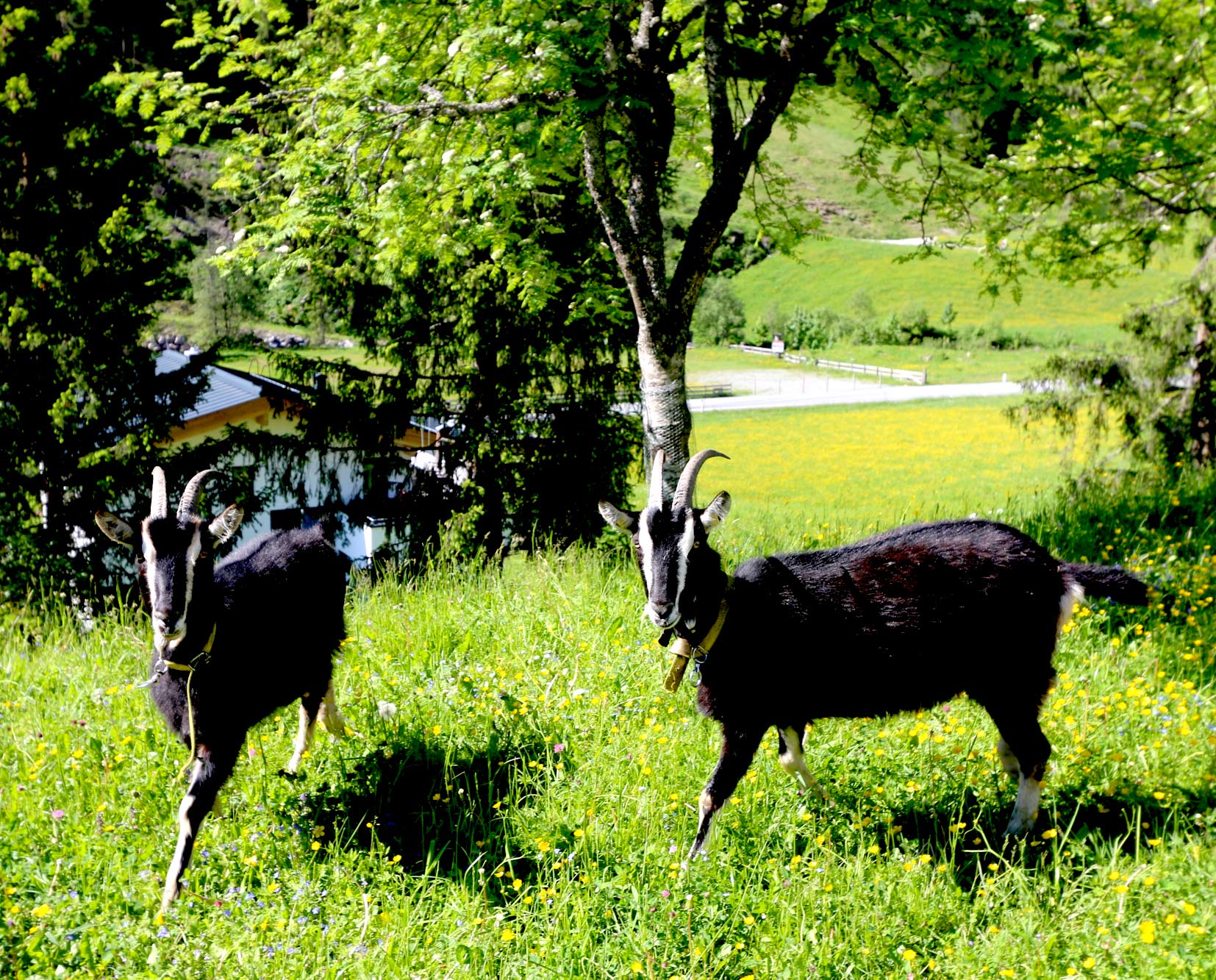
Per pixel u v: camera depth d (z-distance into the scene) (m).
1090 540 9.29
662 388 9.02
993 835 4.78
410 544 14.80
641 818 4.92
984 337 66.75
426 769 5.46
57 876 4.43
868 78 9.55
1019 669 4.89
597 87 8.09
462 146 9.17
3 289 13.85
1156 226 11.95
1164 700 5.68
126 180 14.82
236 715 4.89
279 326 42.59
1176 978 3.62
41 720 6.07
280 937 4.08
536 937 4.15
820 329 68.25
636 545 4.96
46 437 13.87
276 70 11.37
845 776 5.26
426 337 14.68
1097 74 10.12
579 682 6.32
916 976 3.84
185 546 4.68
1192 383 12.84
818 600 4.87
